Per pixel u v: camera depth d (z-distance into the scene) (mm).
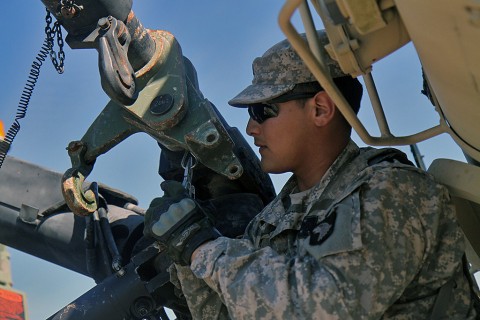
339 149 2836
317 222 2605
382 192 2459
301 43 1904
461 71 1896
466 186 2549
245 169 3488
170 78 3256
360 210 2426
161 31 3355
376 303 2330
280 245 2744
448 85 2016
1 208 3824
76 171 3383
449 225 2527
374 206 2434
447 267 2471
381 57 2166
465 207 2730
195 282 2848
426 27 1842
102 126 3387
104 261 3617
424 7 1778
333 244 2381
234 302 2408
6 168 3863
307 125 2820
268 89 2830
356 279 2338
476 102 1992
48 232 3779
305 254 2473
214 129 3174
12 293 4562
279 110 2838
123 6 3117
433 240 2467
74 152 3400
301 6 2043
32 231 3803
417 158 3461
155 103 3211
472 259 3000
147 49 3252
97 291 3422
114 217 3791
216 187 3473
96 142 3381
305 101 2824
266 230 2887
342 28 2068
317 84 2816
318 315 2309
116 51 3061
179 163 3504
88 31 3096
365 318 2312
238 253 2539
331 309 2305
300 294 2334
